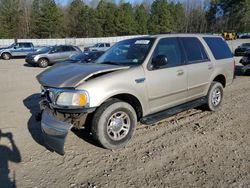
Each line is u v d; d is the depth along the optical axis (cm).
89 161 422
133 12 8450
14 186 360
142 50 504
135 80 460
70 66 496
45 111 458
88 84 417
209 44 636
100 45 3156
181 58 553
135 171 393
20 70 1684
